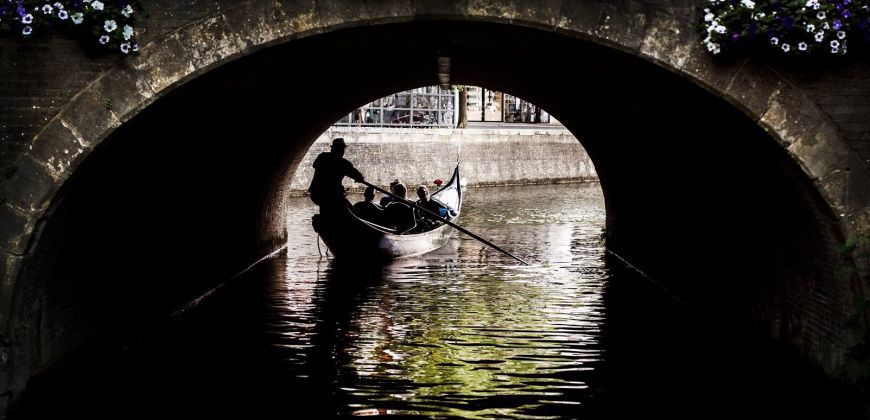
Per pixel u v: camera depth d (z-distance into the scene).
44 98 7.39
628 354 9.48
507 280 13.79
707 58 7.57
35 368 7.62
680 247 12.15
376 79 13.73
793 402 7.94
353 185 31.36
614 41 7.55
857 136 7.61
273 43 7.44
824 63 7.57
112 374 8.78
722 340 10.16
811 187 7.63
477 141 36.78
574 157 42.41
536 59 10.14
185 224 11.55
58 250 7.90
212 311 11.55
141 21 7.39
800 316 8.49
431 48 10.05
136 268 9.97
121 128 7.50
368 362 9.12
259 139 13.34
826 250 7.84
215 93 9.33
